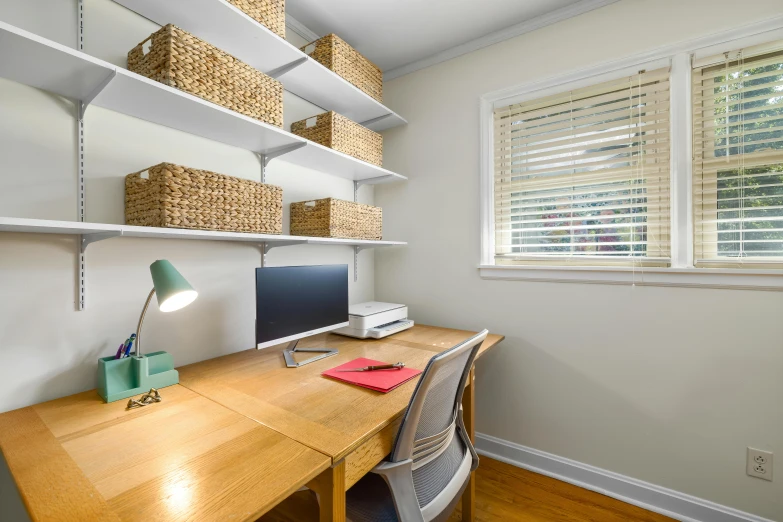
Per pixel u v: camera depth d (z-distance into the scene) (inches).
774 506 55.9
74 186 44.8
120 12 49.1
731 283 57.7
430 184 89.7
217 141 60.6
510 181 79.9
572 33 71.7
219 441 33.2
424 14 72.9
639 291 65.5
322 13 72.6
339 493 32.2
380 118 88.7
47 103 42.7
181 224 44.0
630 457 66.6
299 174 77.0
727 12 58.7
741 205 59.0
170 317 54.5
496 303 80.3
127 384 44.3
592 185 71.4
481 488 70.1
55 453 31.1
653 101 65.1
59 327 43.6
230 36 55.2
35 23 41.8
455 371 42.5
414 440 38.5
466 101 84.2
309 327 62.1
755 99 57.6
